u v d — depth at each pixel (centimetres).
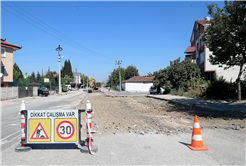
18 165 435
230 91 1848
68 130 526
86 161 454
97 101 2331
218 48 1388
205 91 2055
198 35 3291
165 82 3294
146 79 6862
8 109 1589
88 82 5709
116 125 869
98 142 600
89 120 523
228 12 1323
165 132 724
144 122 936
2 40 3048
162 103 1939
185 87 3056
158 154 490
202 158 461
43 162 451
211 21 1376
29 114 533
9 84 3056
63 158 475
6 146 586
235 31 1298
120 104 1936
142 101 2262
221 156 473
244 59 1402
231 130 729
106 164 434
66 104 1967
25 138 534
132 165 426
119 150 525
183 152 504
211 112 1201
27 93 3198
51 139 527
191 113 1202
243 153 493
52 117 528
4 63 2942
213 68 2748
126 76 9412
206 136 654
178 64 3105
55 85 5653
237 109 1181
